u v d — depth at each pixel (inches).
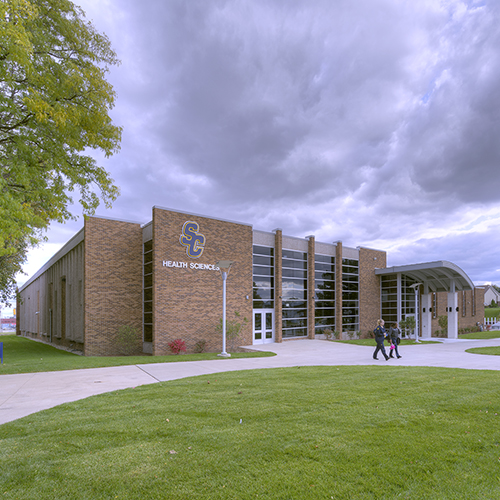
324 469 169.6
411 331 1358.3
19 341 1443.2
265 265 1066.7
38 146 365.7
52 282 1310.3
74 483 159.6
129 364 565.6
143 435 216.7
